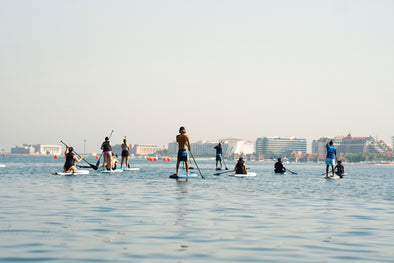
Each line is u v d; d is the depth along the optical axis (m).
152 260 8.28
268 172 50.88
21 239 9.87
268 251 9.14
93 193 19.95
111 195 19.17
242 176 36.97
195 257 8.57
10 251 8.80
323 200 18.59
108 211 14.27
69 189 21.86
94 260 8.23
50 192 20.22
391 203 17.84
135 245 9.46
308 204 17.06
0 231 10.73
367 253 9.05
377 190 24.67
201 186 24.81
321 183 29.94
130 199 17.72
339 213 14.66
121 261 8.18
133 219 12.74
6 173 37.50
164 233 10.77
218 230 11.29
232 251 9.09
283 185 27.16
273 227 11.86
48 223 11.89
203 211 14.58
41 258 8.31
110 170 39.12
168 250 9.08
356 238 10.53
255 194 20.69
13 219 12.48
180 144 31.59
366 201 18.50
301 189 24.25
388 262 8.34
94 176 33.12
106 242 9.70
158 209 14.88
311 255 8.84
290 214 14.25
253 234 10.86
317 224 12.43
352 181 33.78
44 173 37.59
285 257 8.66
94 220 12.48
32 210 14.27
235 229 11.47
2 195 18.73
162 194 19.84
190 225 11.92
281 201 17.94
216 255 8.75
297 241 10.12
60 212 13.91
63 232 10.70
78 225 11.66
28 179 29.19
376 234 11.05
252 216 13.70
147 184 25.67
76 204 15.95
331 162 36.00
